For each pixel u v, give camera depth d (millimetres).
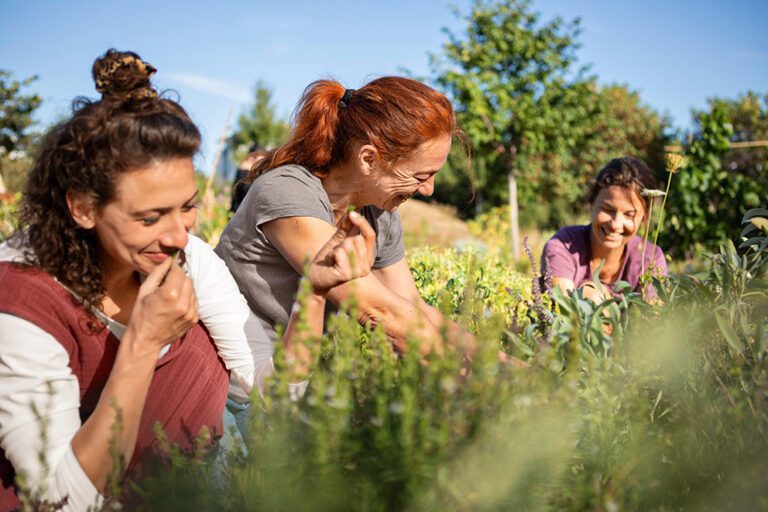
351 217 1794
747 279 1927
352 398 1441
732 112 18906
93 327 1749
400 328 2164
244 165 6672
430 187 2465
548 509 1347
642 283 2354
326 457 1278
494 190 14836
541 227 21125
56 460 1619
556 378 1519
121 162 1566
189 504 1409
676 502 1454
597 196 3455
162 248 1679
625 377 1645
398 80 2363
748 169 12383
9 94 16562
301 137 2432
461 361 1594
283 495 1309
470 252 3998
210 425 2014
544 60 13094
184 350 1960
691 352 1717
